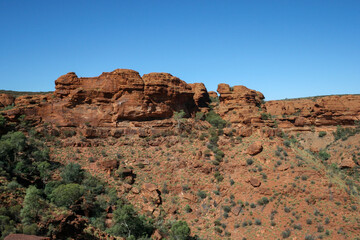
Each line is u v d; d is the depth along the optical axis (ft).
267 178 185.16
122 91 243.81
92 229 116.67
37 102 239.09
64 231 100.63
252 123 264.52
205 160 206.39
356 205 164.04
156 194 173.47
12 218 97.66
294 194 171.53
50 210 108.47
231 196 178.81
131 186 178.70
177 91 268.21
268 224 157.28
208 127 271.49
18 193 116.06
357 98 402.31
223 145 226.79
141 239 134.31
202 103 331.98
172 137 234.38
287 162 194.70
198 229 159.22
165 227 153.07
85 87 241.76
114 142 220.64
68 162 190.39
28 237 78.02
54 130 214.28
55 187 155.63
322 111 399.44
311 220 155.12
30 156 180.75
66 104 229.86
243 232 155.12
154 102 254.06
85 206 146.61
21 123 211.41
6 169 147.33
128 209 142.41
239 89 319.68
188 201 176.65
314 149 303.07
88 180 173.06
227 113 298.15
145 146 221.66
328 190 171.12
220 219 165.37
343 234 147.02
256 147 206.49
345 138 346.95
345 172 277.03
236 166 199.31
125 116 239.91
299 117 404.57
